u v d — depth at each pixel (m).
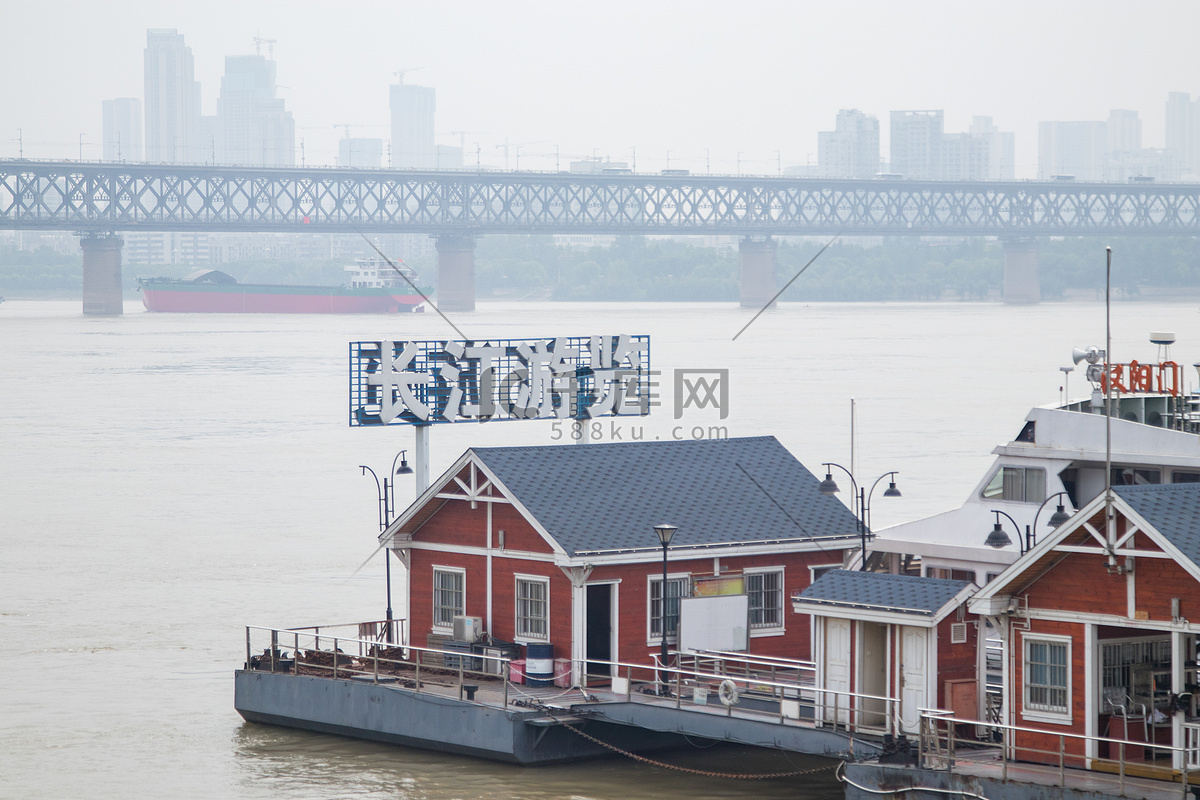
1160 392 71.38
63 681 76.88
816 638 55.81
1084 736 47.38
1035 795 47.25
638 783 58.84
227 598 98.69
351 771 60.59
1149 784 46.97
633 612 63.50
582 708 59.28
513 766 60.19
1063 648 50.00
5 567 110.44
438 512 67.81
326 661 68.31
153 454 183.88
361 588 102.00
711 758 62.25
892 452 171.00
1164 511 48.22
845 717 54.81
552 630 63.41
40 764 62.31
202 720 69.06
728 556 65.12
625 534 63.56
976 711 53.75
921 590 53.81
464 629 65.44
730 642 64.75
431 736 61.94
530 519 63.06
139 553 116.56
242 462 175.25
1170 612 47.59
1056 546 49.44
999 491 67.12
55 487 155.75
